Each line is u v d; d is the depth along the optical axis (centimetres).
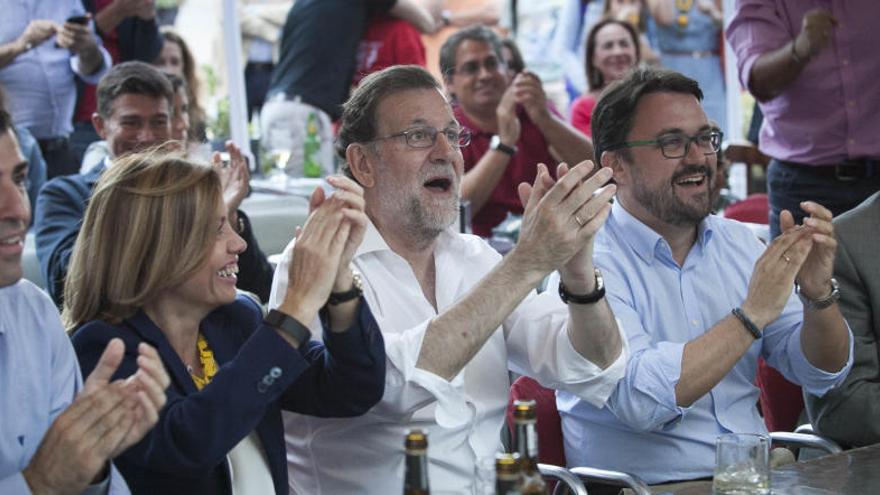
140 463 424
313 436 506
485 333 468
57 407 412
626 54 1183
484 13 1388
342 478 502
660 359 532
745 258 602
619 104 586
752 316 533
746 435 430
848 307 599
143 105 800
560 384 520
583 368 511
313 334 494
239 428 411
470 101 1031
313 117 1238
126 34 1128
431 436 498
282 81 1247
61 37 1030
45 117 1055
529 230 462
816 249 547
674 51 1404
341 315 438
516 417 347
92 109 1089
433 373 464
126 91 797
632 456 562
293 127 1232
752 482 426
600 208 461
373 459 497
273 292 499
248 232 725
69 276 454
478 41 1025
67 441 359
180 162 449
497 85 1027
